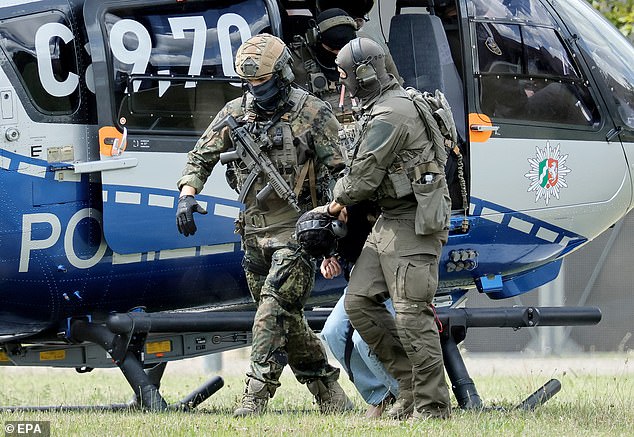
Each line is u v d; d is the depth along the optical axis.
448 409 24.36
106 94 27.20
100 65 27.19
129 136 27.39
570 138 31.91
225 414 27.00
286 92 25.25
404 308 23.69
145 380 27.56
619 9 53.97
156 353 29.41
